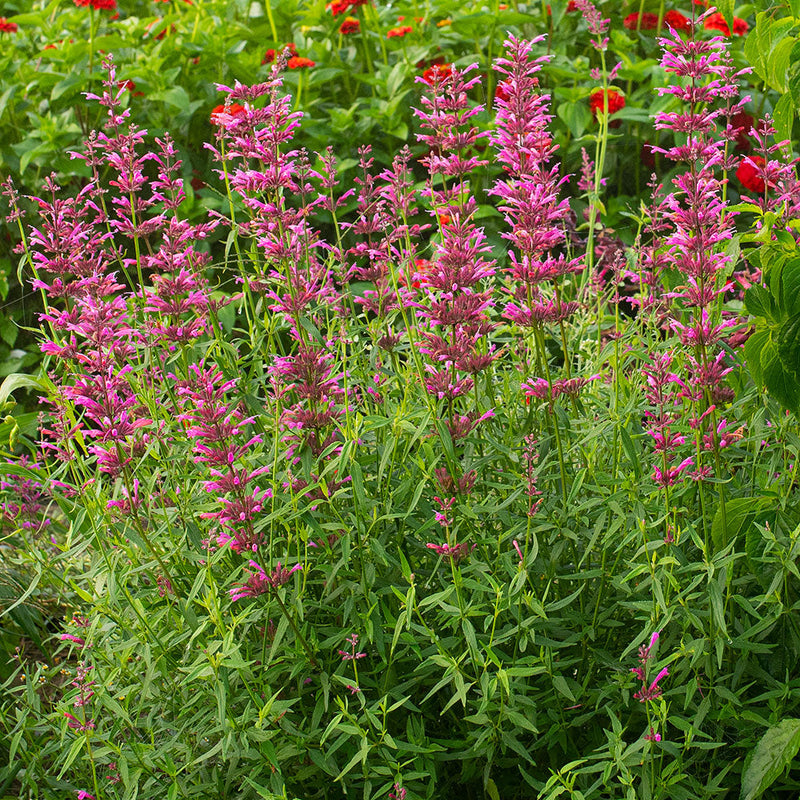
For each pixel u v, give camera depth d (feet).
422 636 7.11
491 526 7.55
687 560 7.08
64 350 7.31
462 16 15.88
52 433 7.97
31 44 19.51
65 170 15.97
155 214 15.35
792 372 6.78
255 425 7.93
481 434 7.63
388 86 16.33
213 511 6.97
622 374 8.20
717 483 6.48
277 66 7.34
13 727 8.23
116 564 7.18
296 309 6.87
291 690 7.14
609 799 6.64
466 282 6.69
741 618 7.05
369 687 6.97
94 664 7.13
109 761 7.22
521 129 7.15
